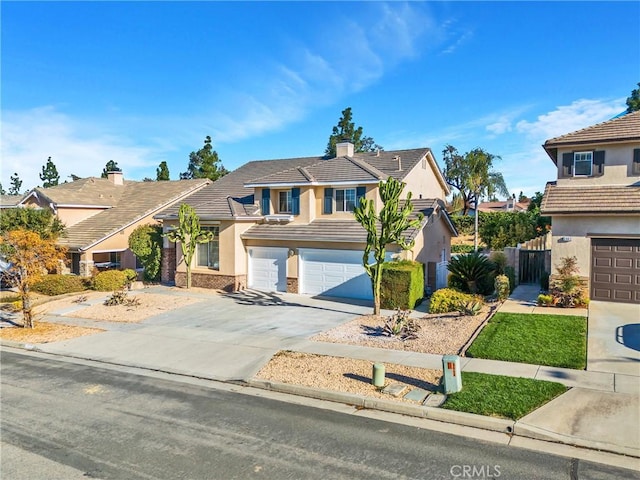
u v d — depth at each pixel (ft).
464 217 176.76
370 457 23.09
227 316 58.49
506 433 25.67
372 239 54.08
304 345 43.91
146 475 21.70
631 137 55.88
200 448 24.38
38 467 22.65
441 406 28.37
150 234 87.56
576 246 55.16
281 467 22.24
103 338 49.42
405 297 58.85
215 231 80.28
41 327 54.70
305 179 75.66
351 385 32.65
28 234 54.39
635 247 53.57
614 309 51.21
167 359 41.60
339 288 70.49
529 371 34.01
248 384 34.88
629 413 26.89
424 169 91.45
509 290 60.75
